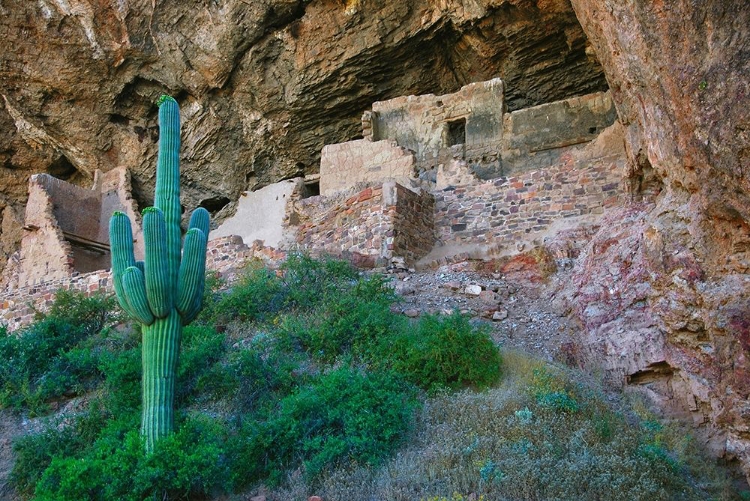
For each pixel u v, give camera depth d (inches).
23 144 840.9
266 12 696.4
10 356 422.9
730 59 266.8
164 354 297.4
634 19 313.7
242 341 400.8
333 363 370.0
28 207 729.6
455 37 704.4
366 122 680.4
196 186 847.7
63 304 478.6
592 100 613.9
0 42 727.1
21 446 338.6
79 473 277.1
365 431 297.1
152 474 271.9
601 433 296.8
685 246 339.9
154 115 808.9
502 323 423.5
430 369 349.4
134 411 348.8
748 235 297.4
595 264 420.8
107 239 786.2
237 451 296.4
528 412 304.3
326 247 544.7
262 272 468.8
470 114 655.8
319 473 284.4
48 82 763.4
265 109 770.2
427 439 300.7
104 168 833.5
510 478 265.1
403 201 535.2
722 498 276.2
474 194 563.5
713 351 316.2
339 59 716.7
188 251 309.3
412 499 265.7
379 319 386.3
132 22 716.7
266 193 644.7
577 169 534.9
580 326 400.5
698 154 291.1
